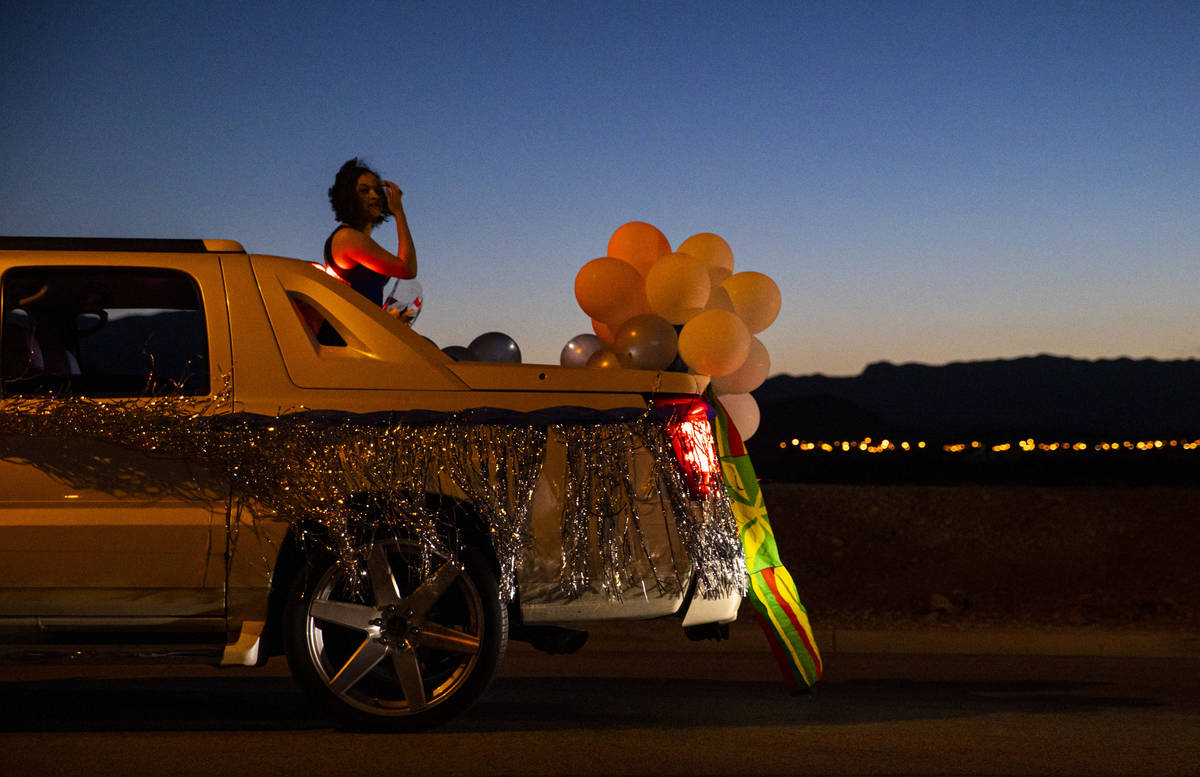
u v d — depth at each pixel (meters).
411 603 5.27
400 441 5.26
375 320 5.49
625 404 5.49
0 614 5.07
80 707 6.29
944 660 8.87
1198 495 14.58
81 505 5.09
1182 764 5.13
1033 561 12.24
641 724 5.87
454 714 5.32
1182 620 9.86
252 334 5.36
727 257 7.98
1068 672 8.29
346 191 6.96
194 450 5.12
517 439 5.34
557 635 5.64
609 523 5.37
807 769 4.91
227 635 5.19
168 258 5.45
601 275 7.25
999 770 4.96
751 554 6.35
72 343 5.47
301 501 5.17
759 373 7.59
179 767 4.77
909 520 13.74
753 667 8.45
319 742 5.22
